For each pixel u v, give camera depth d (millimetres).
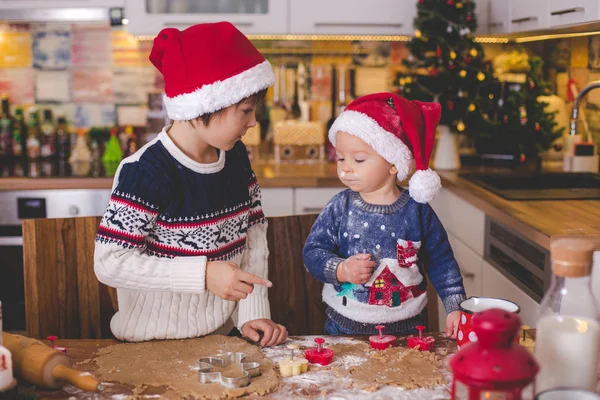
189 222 1393
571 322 992
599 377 1067
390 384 1095
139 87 3547
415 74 3088
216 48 1291
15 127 3498
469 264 2615
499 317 845
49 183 2895
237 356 1183
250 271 1554
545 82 3115
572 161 2910
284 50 3535
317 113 3582
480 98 2994
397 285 1442
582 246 997
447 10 2934
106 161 3410
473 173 2986
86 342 1326
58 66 3512
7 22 3449
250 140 3412
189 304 1426
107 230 1305
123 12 3113
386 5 3148
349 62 3551
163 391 1073
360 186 1436
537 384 1003
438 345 1278
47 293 1576
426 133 1439
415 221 1462
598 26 2336
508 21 2877
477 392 845
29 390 1079
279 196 2990
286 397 1051
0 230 2916
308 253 1479
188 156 1397
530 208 2213
